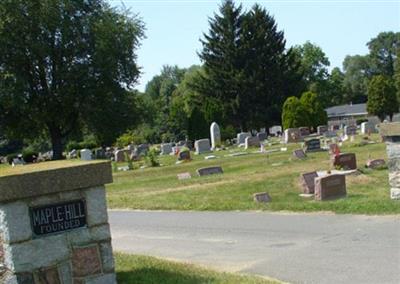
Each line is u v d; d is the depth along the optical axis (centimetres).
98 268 681
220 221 1216
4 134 5334
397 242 841
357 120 8325
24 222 632
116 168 3772
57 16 4641
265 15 7381
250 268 791
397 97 8012
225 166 2984
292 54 7562
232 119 7375
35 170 648
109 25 4950
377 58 12925
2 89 4566
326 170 2197
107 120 5038
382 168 2194
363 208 1115
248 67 7288
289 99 6081
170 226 1237
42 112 4825
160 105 9319
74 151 6391
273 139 5556
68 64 4881
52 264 648
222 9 7450
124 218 1431
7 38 4556
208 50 7475
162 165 3669
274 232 1028
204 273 758
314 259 798
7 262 634
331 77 11669
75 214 669
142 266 815
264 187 1914
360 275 695
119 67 5050
